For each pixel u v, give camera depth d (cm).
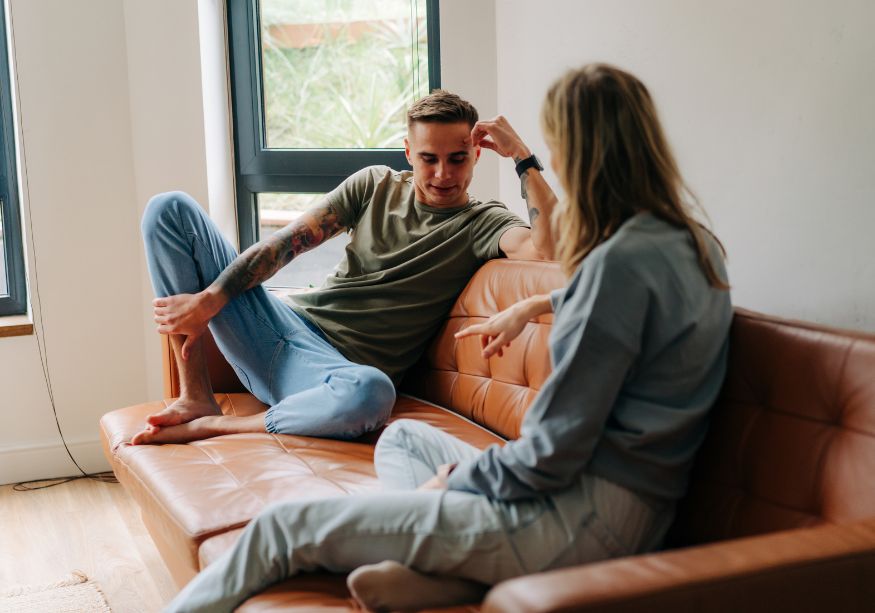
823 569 110
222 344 247
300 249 253
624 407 132
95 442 341
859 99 181
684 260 133
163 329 236
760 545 112
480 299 236
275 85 341
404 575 129
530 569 130
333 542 138
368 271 258
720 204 219
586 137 136
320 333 254
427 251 251
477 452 170
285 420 225
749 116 208
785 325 144
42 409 335
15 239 341
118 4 330
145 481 204
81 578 250
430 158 244
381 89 334
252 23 336
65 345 336
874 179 179
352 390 218
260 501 185
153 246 236
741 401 148
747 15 206
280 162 341
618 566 106
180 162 334
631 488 132
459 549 131
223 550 168
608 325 126
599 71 138
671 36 229
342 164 336
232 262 242
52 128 327
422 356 258
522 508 131
